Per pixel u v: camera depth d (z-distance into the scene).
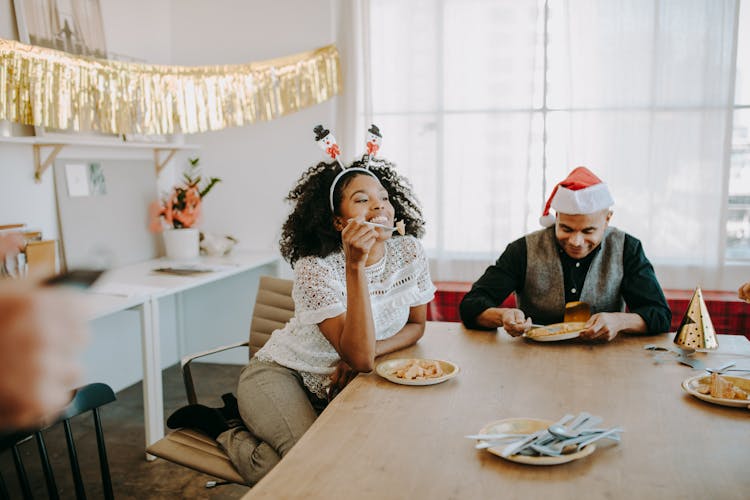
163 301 3.62
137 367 3.36
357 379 1.42
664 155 3.21
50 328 0.30
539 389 1.33
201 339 3.76
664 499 0.87
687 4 3.10
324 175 1.66
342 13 3.48
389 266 1.68
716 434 1.09
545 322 2.08
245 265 3.10
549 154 3.36
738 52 3.17
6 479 2.26
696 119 3.16
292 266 1.70
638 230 3.27
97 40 2.98
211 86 3.31
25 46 2.48
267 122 3.54
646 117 3.20
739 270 3.26
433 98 3.39
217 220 3.68
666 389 1.33
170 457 1.55
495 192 3.38
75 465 1.27
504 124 3.34
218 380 3.42
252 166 3.59
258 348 2.06
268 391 1.58
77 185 2.90
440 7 3.32
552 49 3.30
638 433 1.09
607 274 2.00
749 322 2.99
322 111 3.47
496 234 3.41
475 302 1.88
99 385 1.34
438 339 1.77
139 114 3.04
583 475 0.94
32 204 2.70
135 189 3.27
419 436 1.09
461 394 1.31
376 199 1.60
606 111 3.23
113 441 2.62
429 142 3.42
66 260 2.82
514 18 3.27
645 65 3.17
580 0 3.19
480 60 3.32
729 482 0.91
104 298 2.27
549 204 2.08
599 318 1.69
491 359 1.56
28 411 0.29
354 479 0.94
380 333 1.67
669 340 1.72
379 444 1.06
